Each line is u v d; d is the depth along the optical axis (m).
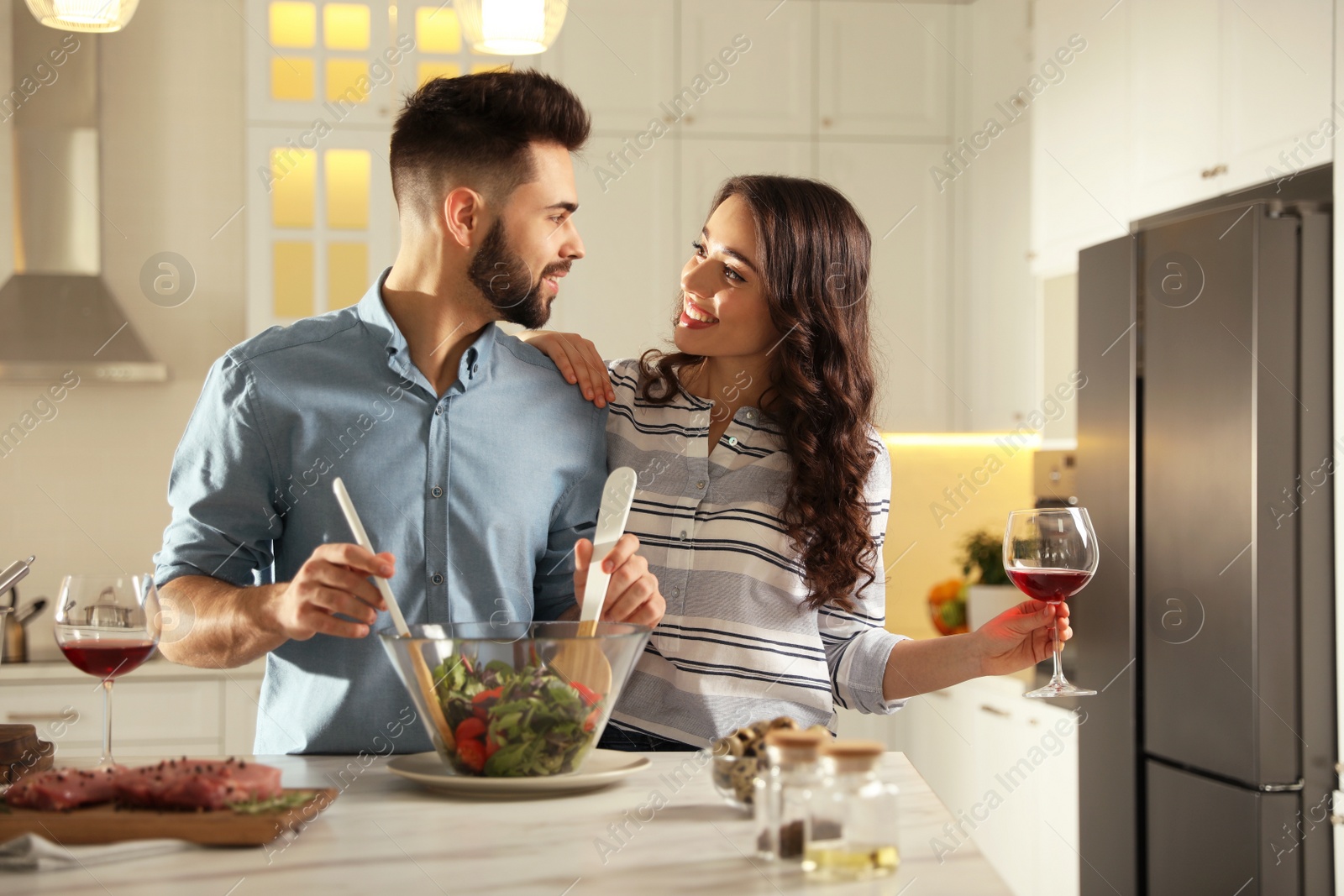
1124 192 2.76
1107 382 2.56
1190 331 2.29
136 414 3.55
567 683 1.00
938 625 3.48
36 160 3.41
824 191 1.52
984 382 3.39
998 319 3.32
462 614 1.38
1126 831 2.47
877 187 3.39
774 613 1.43
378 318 1.40
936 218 3.43
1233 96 2.38
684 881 0.78
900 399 3.42
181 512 1.36
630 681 1.41
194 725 3.00
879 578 1.55
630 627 1.05
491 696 0.99
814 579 1.44
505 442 1.41
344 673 1.33
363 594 1.06
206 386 1.39
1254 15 2.31
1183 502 2.32
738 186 1.50
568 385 1.50
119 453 3.54
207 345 3.57
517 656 1.00
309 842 0.86
